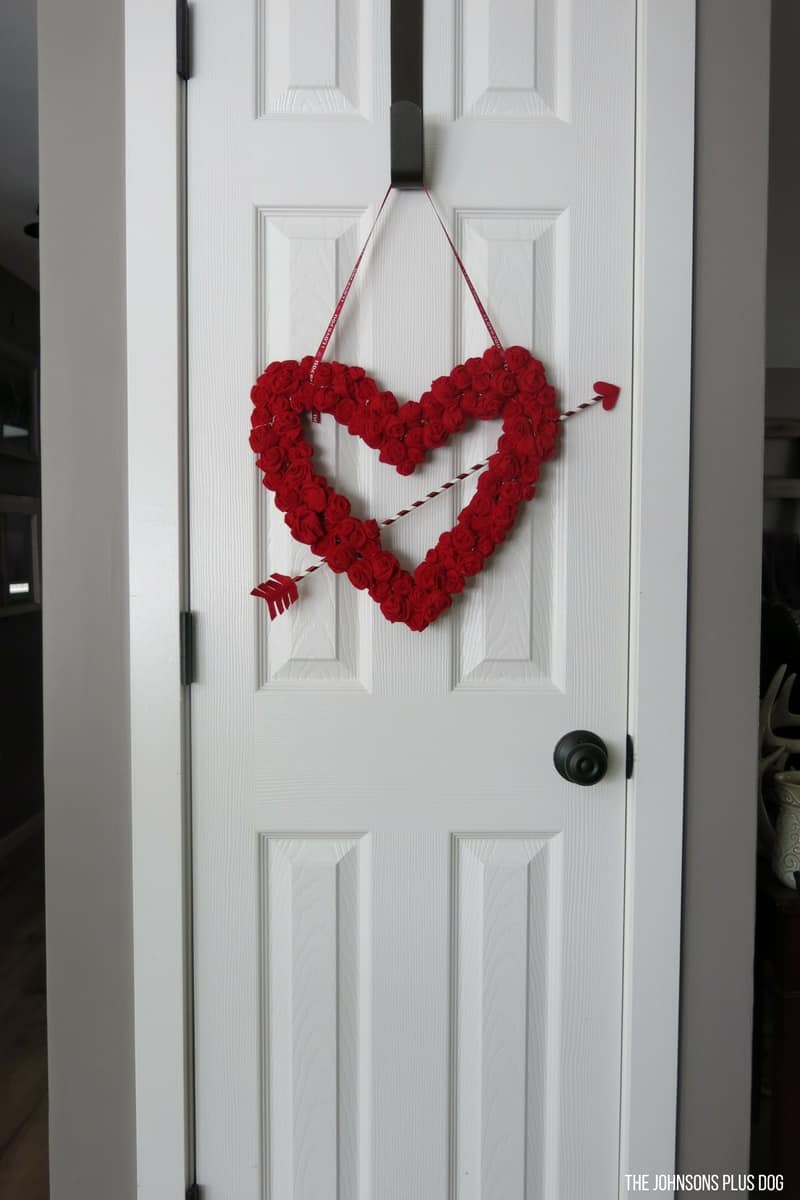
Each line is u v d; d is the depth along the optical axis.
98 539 1.05
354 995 1.09
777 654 1.49
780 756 1.28
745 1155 1.08
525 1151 1.10
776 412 1.88
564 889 1.08
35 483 3.62
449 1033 1.09
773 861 1.18
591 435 1.07
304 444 1.04
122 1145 1.08
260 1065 1.08
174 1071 1.06
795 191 1.90
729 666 1.07
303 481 1.03
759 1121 1.20
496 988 1.09
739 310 1.05
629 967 1.07
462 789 1.08
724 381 1.05
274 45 1.05
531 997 1.09
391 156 1.01
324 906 1.08
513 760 1.08
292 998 1.09
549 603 1.09
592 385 1.07
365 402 1.04
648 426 1.05
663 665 1.06
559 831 1.08
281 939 1.09
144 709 1.05
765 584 1.77
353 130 1.05
